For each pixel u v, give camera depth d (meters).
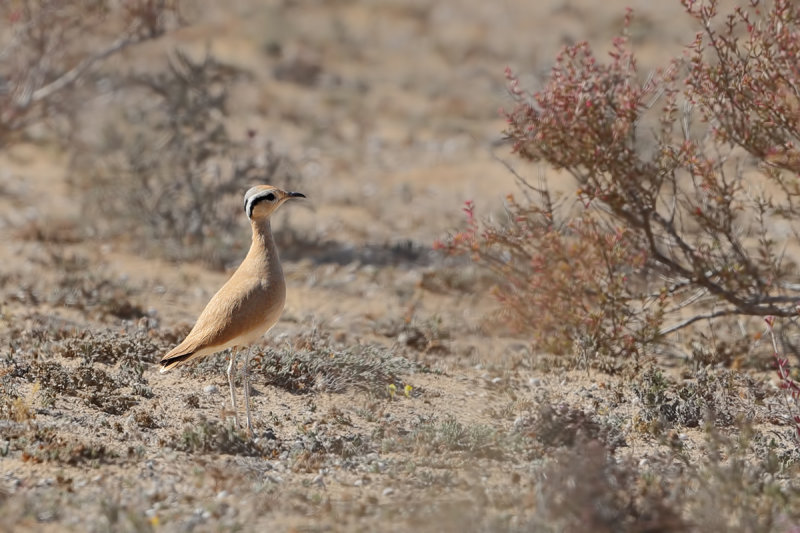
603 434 27.75
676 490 23.58
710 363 35.31
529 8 126.56
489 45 110.50
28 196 60.09
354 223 58.66
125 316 39.22
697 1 35.31
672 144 34.19
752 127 31.30
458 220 58.38
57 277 44.06
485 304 44.41
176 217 52.12
